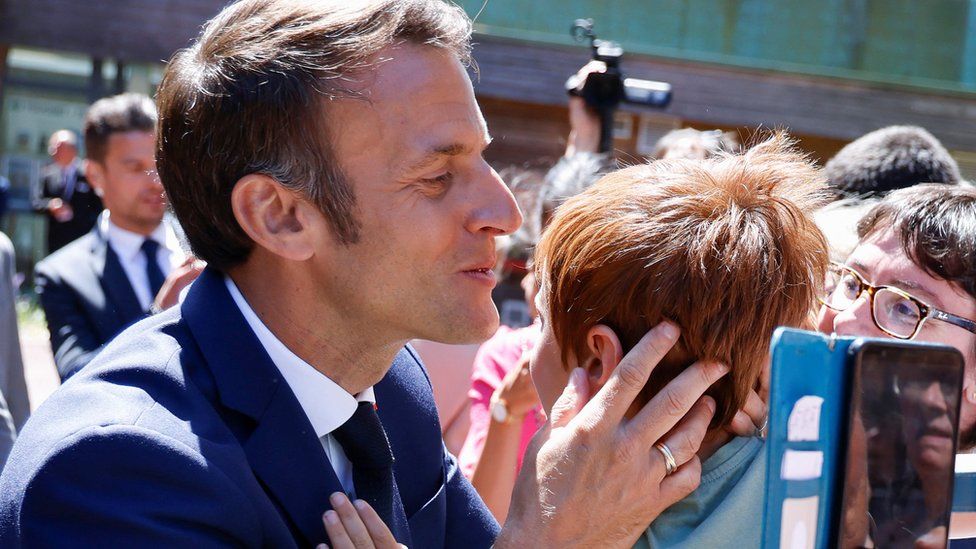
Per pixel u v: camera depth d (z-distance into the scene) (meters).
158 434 1.19
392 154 1.29
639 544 1.34
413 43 1.32
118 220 3.30
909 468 1.02
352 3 1.32
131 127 3.28
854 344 0.99
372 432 1.46
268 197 1.32
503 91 10.00
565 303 1.34
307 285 1.36
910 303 1.57
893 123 10.14
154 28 10.70
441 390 2.59
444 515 1.63
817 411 0.97
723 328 1.24
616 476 1.25
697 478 1.30
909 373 1.02
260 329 1.38
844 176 2.65
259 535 1.26
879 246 1.62
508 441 2.20
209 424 1.27
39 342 9.29
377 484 1.45
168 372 1.30
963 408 1.61
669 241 1.25
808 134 10.11
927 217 1.57
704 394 1.32
